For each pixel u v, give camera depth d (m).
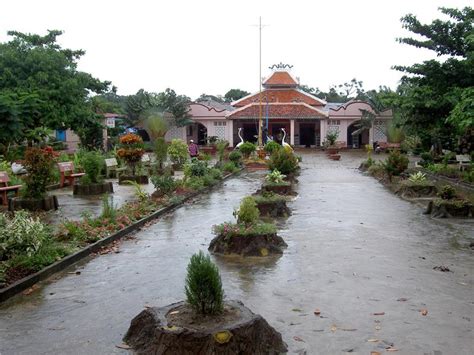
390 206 15.35
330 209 14.73
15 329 5.90
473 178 21.67
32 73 28.05
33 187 14.32
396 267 8.45
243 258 9.02
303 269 8.32
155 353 4.97
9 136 20.61
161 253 9.45
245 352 4.95
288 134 56.31
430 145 36.59
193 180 19.48
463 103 17.41
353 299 6.87
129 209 12.97
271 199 13.48
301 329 5.84
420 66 22.69
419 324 5.98
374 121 52.56
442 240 10.51
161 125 50.06
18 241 7.97
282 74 59.25
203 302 5.19
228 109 60.34
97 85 31.52
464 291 7.20
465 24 22.14
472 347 5.36
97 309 6.55
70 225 10.27
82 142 38.38
